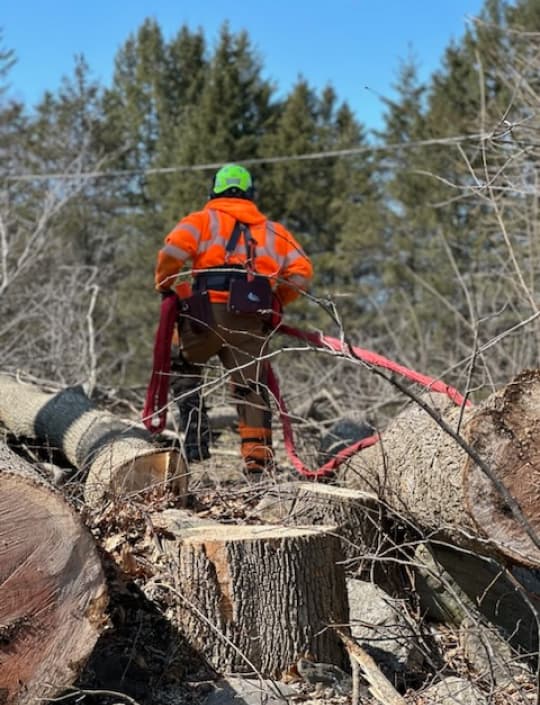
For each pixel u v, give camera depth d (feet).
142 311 94.02
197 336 19.45
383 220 89.97
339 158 112.98
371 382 31.04
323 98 126.11
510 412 12.19
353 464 16.56
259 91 117.60
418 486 13.56
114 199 101.71
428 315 65.05
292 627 12.23
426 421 14.23
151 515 14.07
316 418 28.55
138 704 11.14
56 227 60.34
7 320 39.65
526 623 14.16
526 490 12.11
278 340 46.57
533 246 29.12
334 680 12.03
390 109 90.27
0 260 42.50
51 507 10.39
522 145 23.32
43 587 10.34
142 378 81.15
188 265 26.37
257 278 19.10
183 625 12.12
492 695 11.43
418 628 13.71
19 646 10.27
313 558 12.52
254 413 19.19
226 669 12.02
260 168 112.68
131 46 146.51
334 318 10.90
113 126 125.70
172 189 110.01
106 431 19.52
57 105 110.73
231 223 19.36
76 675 10.45
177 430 21.63
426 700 11.98
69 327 36.45
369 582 14.28
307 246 108.99
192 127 113.60
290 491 15.46
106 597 10.57
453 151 63.41
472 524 12.26
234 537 12.41
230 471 21.33
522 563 12.07
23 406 21.47
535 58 28.07
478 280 40.86
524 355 31.45
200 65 138.82
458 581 14.48
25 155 93.86
